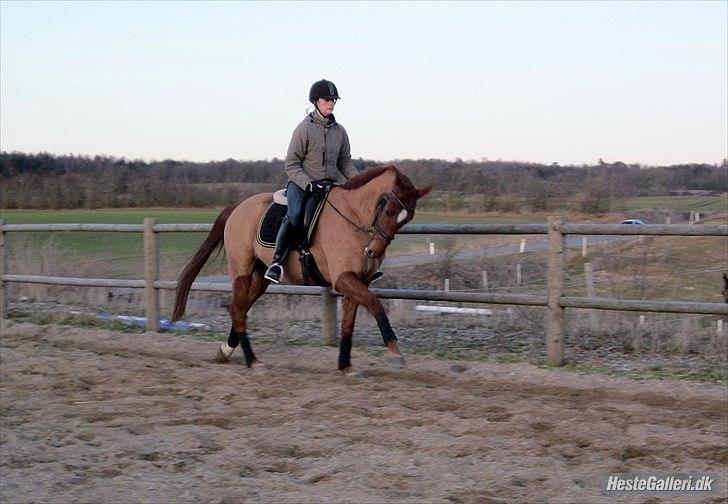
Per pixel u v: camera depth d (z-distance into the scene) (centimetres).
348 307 734
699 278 866
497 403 620
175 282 954
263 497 433
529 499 426
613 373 703
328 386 690
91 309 1183
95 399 670
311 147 726
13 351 870
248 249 774
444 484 448
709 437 525
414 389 668
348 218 693
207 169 3888
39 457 509
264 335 947
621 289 868
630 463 481
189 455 509
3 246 1116
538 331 916
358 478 460
